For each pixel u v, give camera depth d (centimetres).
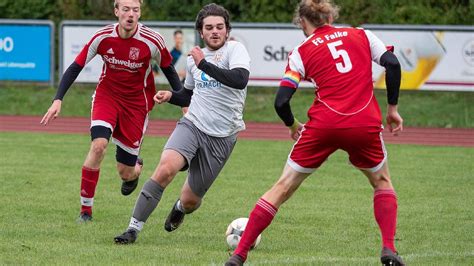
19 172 2081
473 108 3634
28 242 1245
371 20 4178
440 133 3278
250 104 3775
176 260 1127
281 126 3456
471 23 4075
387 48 1047
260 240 1296
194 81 1273
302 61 1045
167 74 1452
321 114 1027
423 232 1409
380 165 1056
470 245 1290
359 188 1917
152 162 2342
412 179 2075
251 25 3491
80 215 1476
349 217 1543
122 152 1471
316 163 1047
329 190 1884
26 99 3862
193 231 1387
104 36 1396
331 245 1277
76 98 3859
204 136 1254
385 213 1052
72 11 4469
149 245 1245
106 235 1320
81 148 2627
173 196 1795
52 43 3716
